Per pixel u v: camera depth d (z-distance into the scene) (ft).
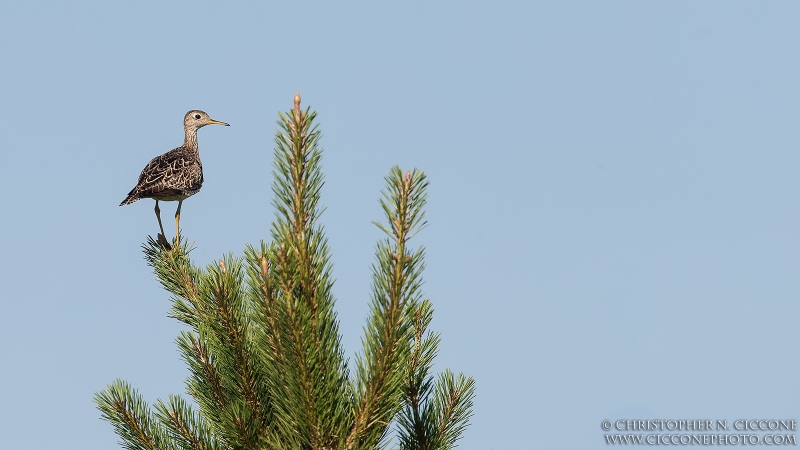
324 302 28.60
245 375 33.37
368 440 28.68
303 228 28.27
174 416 33.01
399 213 26.99
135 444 32.89
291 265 27.71
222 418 32.24
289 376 28.30
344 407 29.37
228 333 33.45
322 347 28.40
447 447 33.71
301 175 28.12
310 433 28.40
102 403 32.73
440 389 34.40
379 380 28.12
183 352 34.30
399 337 28.12
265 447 32.22
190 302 40.75
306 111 28.12
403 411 33.76
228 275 33.81
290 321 27.55
